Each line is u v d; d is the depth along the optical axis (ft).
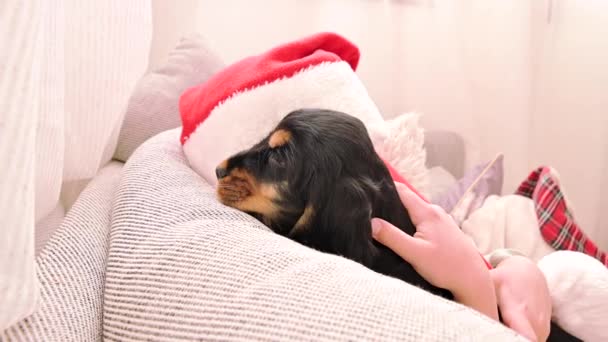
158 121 4.41
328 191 2.12
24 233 1.36
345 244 2.10
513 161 6.86
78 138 2.56
